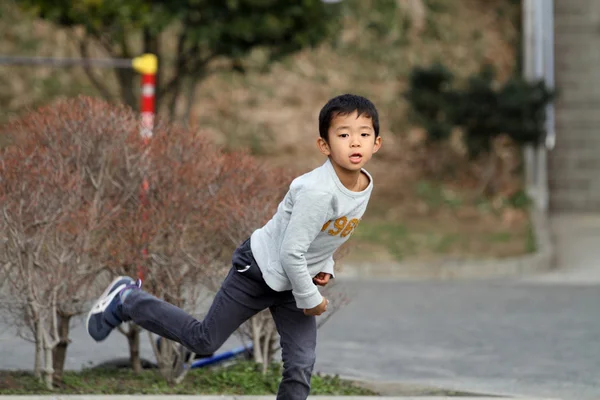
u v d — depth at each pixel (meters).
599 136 70.38
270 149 65.50
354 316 31.94
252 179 19.78
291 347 14.48
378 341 27.73
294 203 13.56
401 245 49.19
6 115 62.22
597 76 70.44
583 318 31.94
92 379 19.69
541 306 34.59
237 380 19.44
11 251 18.05
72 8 41.91
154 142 19.00
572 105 70.69
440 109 61.44
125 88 46.84
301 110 67.25
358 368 24.03
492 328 30.03
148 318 15.09
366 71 70.44
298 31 44.59
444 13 75.19
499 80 73.31
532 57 68.44
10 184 17.89
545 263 47.72
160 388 18.89
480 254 47.78
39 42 65.12
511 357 25.62
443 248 48.91
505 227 56.47
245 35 43.00
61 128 18.70
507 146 69.12
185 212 18.75
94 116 18.83
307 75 68.62
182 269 18.98
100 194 18.70
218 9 42.94
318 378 20.56
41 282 18.34
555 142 70.69
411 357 25.55
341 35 70.44
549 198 70.81
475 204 62.59
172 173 18.80
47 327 19.17
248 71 67.12
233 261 14.49
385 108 69.19
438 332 29.28
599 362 24.98
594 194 70.44
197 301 19.50
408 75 68.25
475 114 60.47
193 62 52.81
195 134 19.47
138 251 18.55
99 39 46.34
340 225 13.80
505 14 76.25
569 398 21.02
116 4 41.28
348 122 13.25
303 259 13.52
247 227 19.06
